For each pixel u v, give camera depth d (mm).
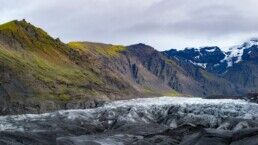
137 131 168875
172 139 117438
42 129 167250
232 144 87500
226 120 157000
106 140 135375
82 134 168750
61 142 115812
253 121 148250
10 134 109375
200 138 96062
